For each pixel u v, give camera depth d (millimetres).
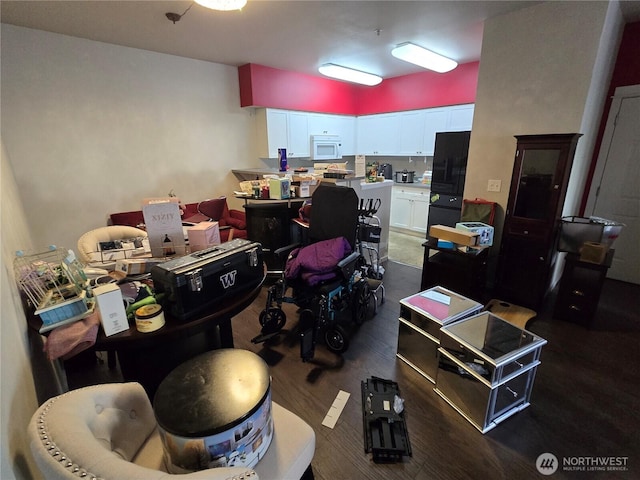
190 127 4145
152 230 1636
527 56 2664
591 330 2521
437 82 4750
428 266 2941
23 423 952
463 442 1590
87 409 889
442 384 1857
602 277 2424
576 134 2402
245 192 3514
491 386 1558
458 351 1746
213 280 1382
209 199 4406
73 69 3203
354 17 2760
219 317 1359
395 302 3051
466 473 1440
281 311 2461
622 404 1806
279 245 3301
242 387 983
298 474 1011
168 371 1463
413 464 1486
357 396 1895
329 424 1705
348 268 2252
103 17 2680
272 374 2080
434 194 4449
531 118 2738
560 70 2527
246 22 2840
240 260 1510
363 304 2674
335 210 2570
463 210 3170
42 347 1417
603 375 2031
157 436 1083
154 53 3707
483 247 2752
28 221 3086
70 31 3010
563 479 1409
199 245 1711
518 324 2559
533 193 2703
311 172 3961
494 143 2979
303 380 2025
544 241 2676
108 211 3635
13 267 1337
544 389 1918
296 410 1795
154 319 1216
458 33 3164
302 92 4906
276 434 1085
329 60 4137
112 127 3533
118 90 3514
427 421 1712
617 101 3242
